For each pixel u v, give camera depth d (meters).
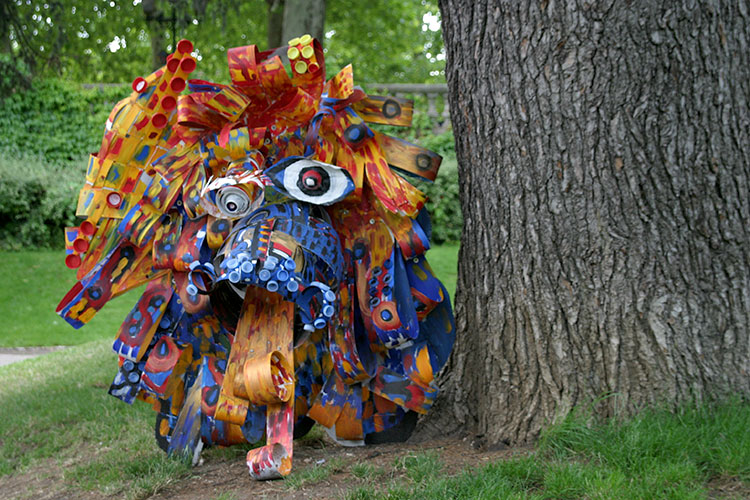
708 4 3.12
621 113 3.17
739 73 3.19
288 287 3.12
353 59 22.55
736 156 3.18
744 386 3.15
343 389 3.61
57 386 6.20
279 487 3.16
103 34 10.22
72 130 17.33
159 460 3.66
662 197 3.18
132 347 3.55
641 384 3.20
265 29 13.62
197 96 3.35
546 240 3.32
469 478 2.90
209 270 3.21
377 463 3.36
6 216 15.42
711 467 2.80
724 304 3.19
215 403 3.50
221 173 3.43
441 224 15.32
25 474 4.14
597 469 2.84
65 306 3.54
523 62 3.30
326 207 3.56
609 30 3.14
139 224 3.55
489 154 3.47
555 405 3.33
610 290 3.23
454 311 3.89
